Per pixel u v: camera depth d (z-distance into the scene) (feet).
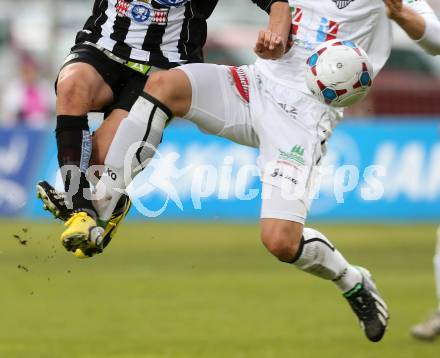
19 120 199.11
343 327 103.65
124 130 71.51
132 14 72.74
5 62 235.81
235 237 167.53
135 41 73.05
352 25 77.82
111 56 72.69
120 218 73.51
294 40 77.87
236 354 91.04
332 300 118.83
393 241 161.38
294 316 109.19
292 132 76.43
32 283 130.41
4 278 133.59
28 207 183.32
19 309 113.39
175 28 74.13
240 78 77.00
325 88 75.46
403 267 139.95
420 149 183.01
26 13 263.49
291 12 78.18
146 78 73.67
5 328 103.24
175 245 160.15
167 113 72.54
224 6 281.13
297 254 76.18
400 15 75.46
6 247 156.15
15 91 199.62
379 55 79.41
